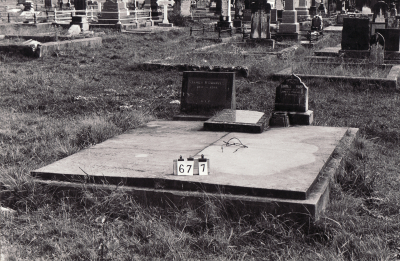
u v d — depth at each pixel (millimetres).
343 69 15945
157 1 36500
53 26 33094
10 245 4992
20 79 15250
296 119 9039
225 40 26922
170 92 13641
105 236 5191
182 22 38094
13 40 25141
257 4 23781
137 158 6781
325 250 4859
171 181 5785
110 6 32844
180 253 4844
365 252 4793
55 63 19031
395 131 9680
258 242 5125
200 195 5590
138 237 5227
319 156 6805
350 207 5816
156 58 19578
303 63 17219
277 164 6430
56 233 5293
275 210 5352
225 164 6430
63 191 5996
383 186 6688
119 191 5777
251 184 5629
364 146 8305
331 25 40062
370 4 48062
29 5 42531
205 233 5195
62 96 13000
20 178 6262
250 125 8305
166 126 8953
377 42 17203
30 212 5805
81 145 8328
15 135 9148
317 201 5355
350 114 11203
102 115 10570
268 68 16609
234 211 5469
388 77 14383
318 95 13125
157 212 5648
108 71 17219
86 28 30266
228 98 9688
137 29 32625
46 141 8781
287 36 27719
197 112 9789
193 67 16781
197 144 7508
